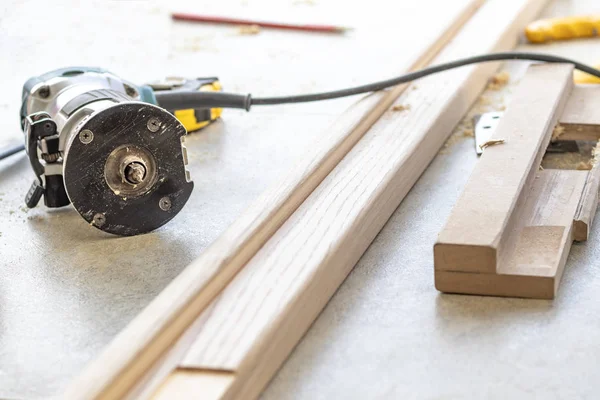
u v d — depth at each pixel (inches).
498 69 55.2
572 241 40.6
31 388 36.4
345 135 44.8
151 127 40.9
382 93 48.2
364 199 41.4
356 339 37.5
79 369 37.0
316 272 38.1
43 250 42.4
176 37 62.0
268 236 39.9
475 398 35.3
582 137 46.0
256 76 55.6
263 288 37.6
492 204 39.7
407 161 44.0
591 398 35.0
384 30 60.9
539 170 43.3
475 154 46.9
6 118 52.4
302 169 42.5
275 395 35.8
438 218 42.8
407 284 39.5
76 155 40.4
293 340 37.2
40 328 38.7
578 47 56.7
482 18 57.6
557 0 65.3
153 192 41.6
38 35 54.9
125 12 63.2
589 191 41.8
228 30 63.2
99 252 42.0
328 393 35.8
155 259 41.5
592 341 36.7
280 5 67.3
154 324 36.1
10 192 46.4
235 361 35.0
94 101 42.6
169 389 34.6
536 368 36.0
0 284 40.7
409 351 36.9
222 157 48.1
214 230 42.9
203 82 50.5
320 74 55.3
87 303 39.6
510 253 39.0
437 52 53.4
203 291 37.3
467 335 37.2
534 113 45.2
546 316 37.7
